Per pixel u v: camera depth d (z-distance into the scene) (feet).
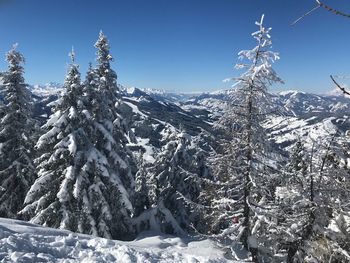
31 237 32.35
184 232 93.61
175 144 97.81
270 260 58.39
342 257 49.29
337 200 51.37
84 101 75.66
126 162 88.79
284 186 54.75
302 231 51.62
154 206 94.38
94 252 30.99
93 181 76.74
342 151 49.42
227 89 56.85
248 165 55.57
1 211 85.61
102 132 77.00
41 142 72.08
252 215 57.31
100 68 86.74
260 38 54.39
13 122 85.81
